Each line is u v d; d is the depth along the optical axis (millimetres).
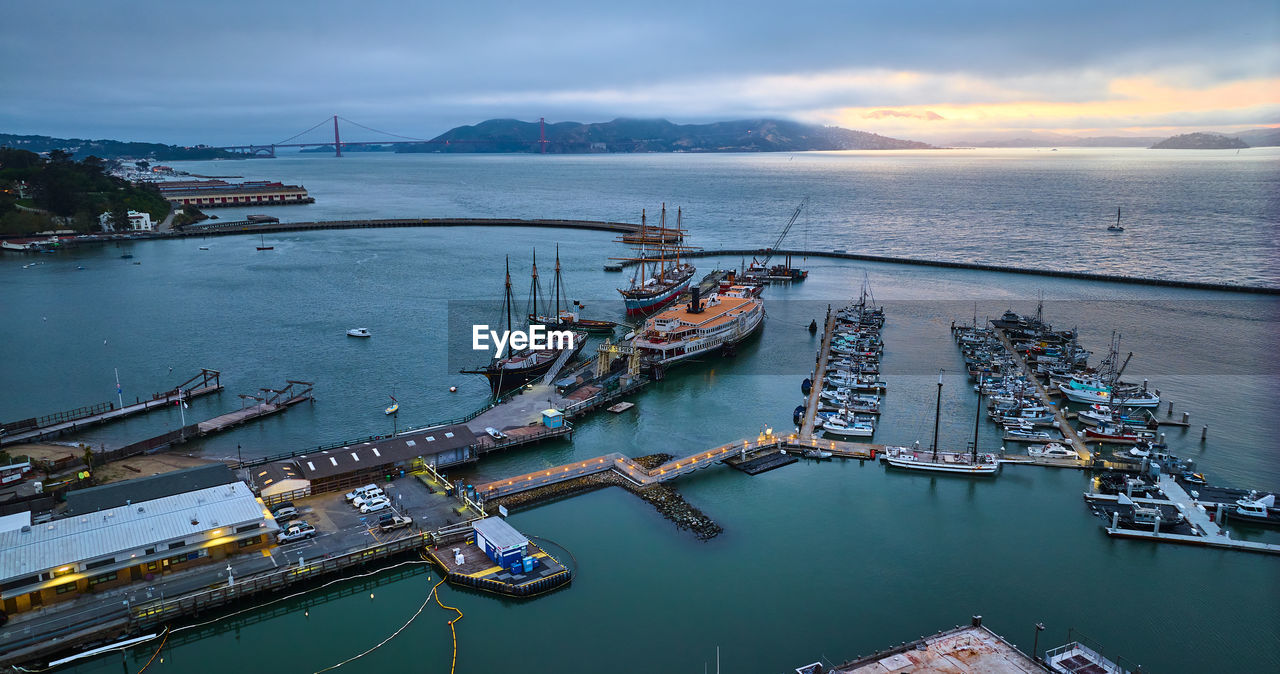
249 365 190375
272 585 95000
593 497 123250
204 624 91125
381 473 123062
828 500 123500
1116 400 161250
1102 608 95750
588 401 161500
